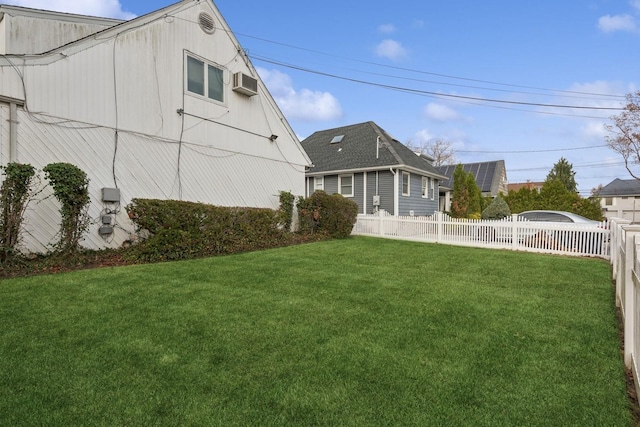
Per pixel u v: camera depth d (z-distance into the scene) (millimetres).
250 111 11414
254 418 2135
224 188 10469
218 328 3531
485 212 18734
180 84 9219
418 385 2525
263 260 7477
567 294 5137
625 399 2387
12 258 5711
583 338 3439
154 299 4441
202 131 9805
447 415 2186
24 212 6238
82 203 6508
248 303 4371
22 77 6336
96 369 2676
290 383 2531
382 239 12672
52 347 3014
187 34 9398
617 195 38438
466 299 4738
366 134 20391
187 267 6492
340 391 2439
